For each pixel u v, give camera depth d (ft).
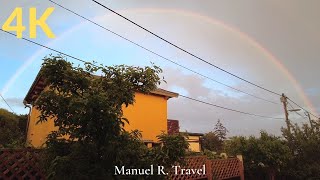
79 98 12.87
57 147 14.48
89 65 15.24
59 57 14.64
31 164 17.44
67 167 13.20
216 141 116.88
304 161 52.06
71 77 14.25
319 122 55.11
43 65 14.48
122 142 13.79
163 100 48.44
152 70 16.29
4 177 16.46
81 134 13.56
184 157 16.29
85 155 13.74
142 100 44.83
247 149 44.60
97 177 13.55
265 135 46.47
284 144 47.91
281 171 49.01
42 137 33.81
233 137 48.01
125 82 15.42
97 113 13.03
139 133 15.19
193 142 71.92
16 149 17.19
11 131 53.78
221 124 151.23
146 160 14.58
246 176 44.37
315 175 49.80
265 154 43.27
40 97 14.11
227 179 39.58
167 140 15.66
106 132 13.53
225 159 38.65
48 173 14.15
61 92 14.66
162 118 47.24
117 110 13.52
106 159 13.87
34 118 43.52
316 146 51.72
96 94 13.30
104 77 15.43
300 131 54.80
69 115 13.79
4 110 58.54
